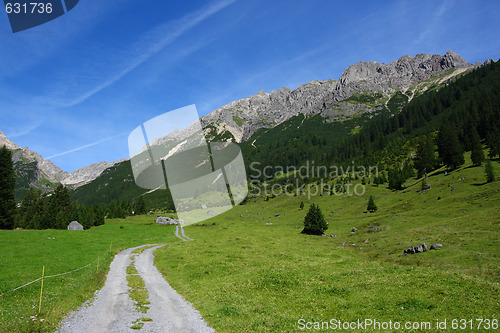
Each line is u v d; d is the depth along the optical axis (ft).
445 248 131.13
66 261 118.11
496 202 209.67
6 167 244.42
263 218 415.03
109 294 76.54
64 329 47.47
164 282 100.58
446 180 328.08
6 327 45.37
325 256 159.43
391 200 343.26
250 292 84.69
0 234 180.14
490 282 79.36
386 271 104.01
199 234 282.36
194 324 55.01
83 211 398.42
